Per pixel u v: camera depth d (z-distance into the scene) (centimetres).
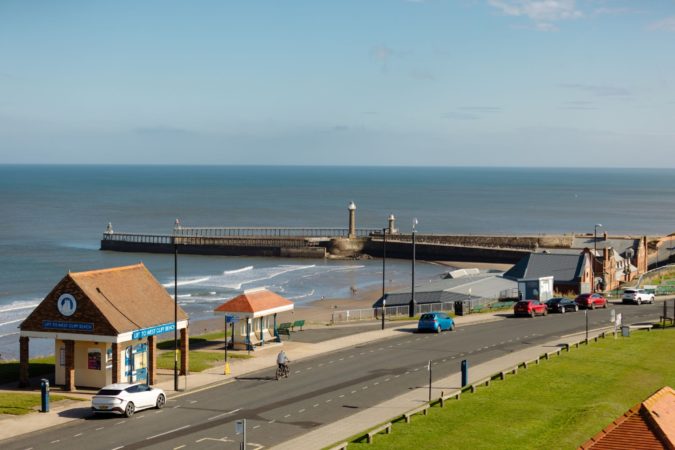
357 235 19812
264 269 15325
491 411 4175
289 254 17712
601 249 11556
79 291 4575
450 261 16925
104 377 4653
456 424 3931
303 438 3731
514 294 9106
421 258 17338
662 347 5912
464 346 6178
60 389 4653
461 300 8506
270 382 4972
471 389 4600
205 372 5241
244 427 3080
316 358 5775
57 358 4769
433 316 6888
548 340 6384
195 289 12375
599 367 5234
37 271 14038
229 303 6038
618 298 9331
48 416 4081
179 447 3569
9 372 5081
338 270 15325
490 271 12619
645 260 12850
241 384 4922
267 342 6319
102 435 3750
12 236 19600
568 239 17800
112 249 17638
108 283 4803
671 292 9775
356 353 5950
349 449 3525
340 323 7612
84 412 4169
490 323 7394
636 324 7144
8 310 10238
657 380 4897
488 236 18375
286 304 6338
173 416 4138
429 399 4491
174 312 4969
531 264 9975
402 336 6712
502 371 4988
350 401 4478
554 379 4897
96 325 4525
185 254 17812
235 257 17612
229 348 6116
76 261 15588
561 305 8100
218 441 3672
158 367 5369
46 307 4631
